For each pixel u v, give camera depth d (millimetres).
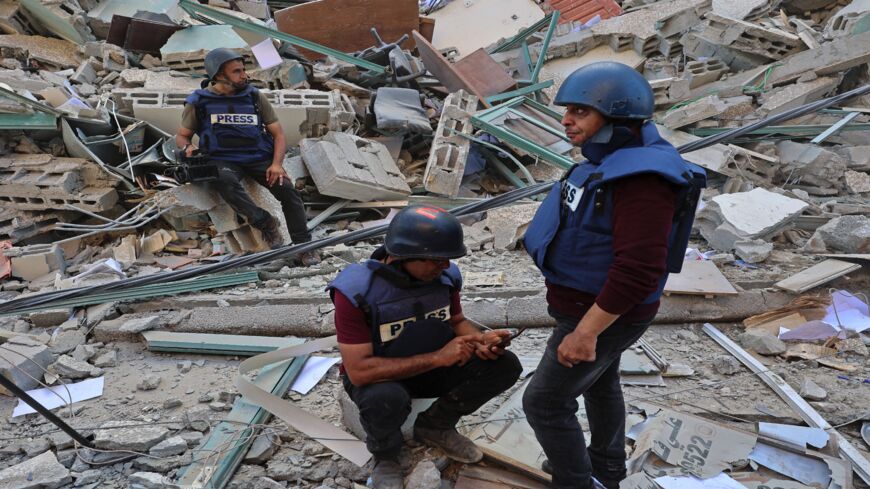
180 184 5449
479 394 2881
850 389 3633
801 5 9719
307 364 3900
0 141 5812
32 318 4367
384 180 6199
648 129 2109
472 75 7848
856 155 7078
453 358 2662
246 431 3314
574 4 11055
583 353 2084
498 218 5699
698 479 3012
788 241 5523
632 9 10711
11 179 5508
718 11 8859
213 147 5016
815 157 6766
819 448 3182
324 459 3178
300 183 6195
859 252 5062
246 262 3561
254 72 7047
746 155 6766
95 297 4414
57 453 3252
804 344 4047
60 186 5484
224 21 7734
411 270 2588
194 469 3107
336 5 8641
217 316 4297
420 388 2965
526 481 2980
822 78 7762
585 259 2131
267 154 5180
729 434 3240
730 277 4762
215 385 3773
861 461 3078
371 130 7273
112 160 6242
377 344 2654
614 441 2725
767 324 4262
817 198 6684
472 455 3021
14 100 5676
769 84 7961
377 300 2582
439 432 3045
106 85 6891
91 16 7828
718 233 5355
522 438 3227
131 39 7215
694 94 8062
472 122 6676
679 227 2139
